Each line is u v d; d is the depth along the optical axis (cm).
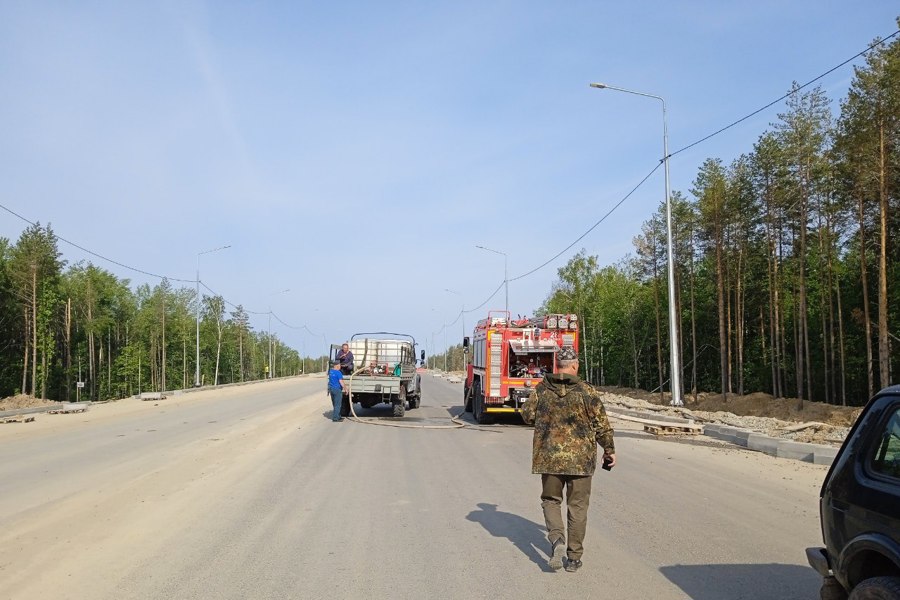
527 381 1969
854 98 2367
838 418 2562
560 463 577
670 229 2323
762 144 3212
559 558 573
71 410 2664
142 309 7894
